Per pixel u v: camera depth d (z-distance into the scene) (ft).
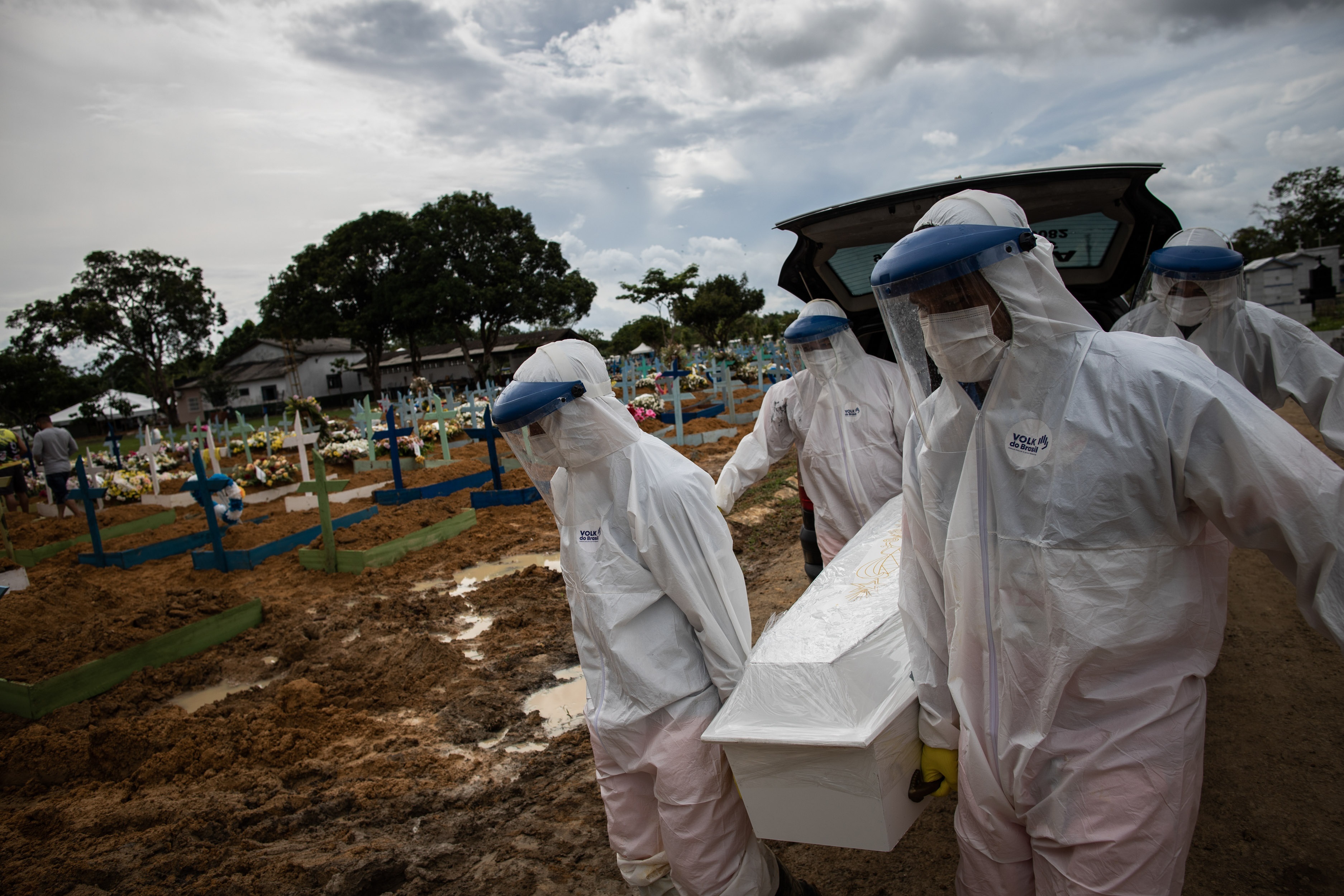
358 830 11.83
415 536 28.63
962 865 6.75
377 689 17.07
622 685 7.93
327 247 199.62
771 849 9.52
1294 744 11.18
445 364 241.96
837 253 14.01
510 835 11.32
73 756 14.98
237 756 14.55
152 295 232.53
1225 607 6.11
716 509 8.04
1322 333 71.87
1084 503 5.52
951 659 6.54
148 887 10.74
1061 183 11.69
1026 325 5.64
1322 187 191.93
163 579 28.48
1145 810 5.56
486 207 189.98
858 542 10.01
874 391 13.06
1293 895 8.39
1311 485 4.97
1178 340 5.73
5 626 21.58
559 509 8.71
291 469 47.52
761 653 7.43
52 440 45.44
